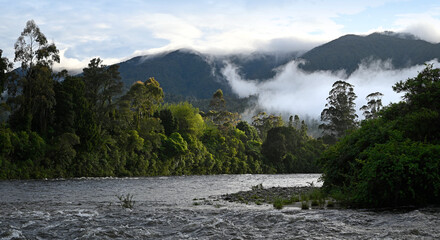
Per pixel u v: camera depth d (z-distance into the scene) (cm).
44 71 6794
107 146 7712
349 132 2620
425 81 2220
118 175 7738
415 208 1573
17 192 3375
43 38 6844
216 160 11188
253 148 13562
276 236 1026
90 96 8069
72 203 2291
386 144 1878
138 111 9394
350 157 2367
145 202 2389
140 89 9231
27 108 6594
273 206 2039
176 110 11138
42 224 1253
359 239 963
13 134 5922
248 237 1021
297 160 13062
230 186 4581
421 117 2041
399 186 1684
